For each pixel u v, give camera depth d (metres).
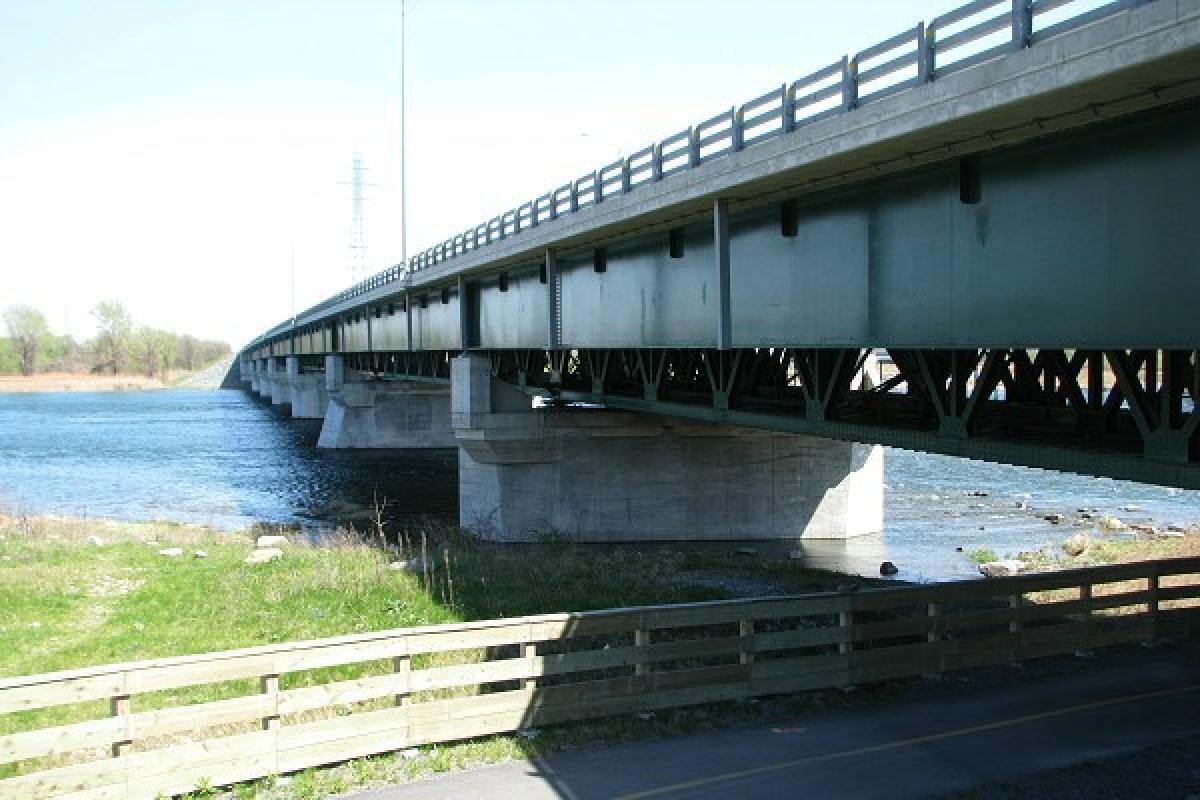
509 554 31.78
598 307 29.86
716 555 34.56
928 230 16.27
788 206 20.17
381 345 62.84
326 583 23.19
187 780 11.02
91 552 29.47
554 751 12.13
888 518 43.66
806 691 14.12
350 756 11.81
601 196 25.69
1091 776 11.23
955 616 15.11
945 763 11.68
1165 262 12.17
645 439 39.06
